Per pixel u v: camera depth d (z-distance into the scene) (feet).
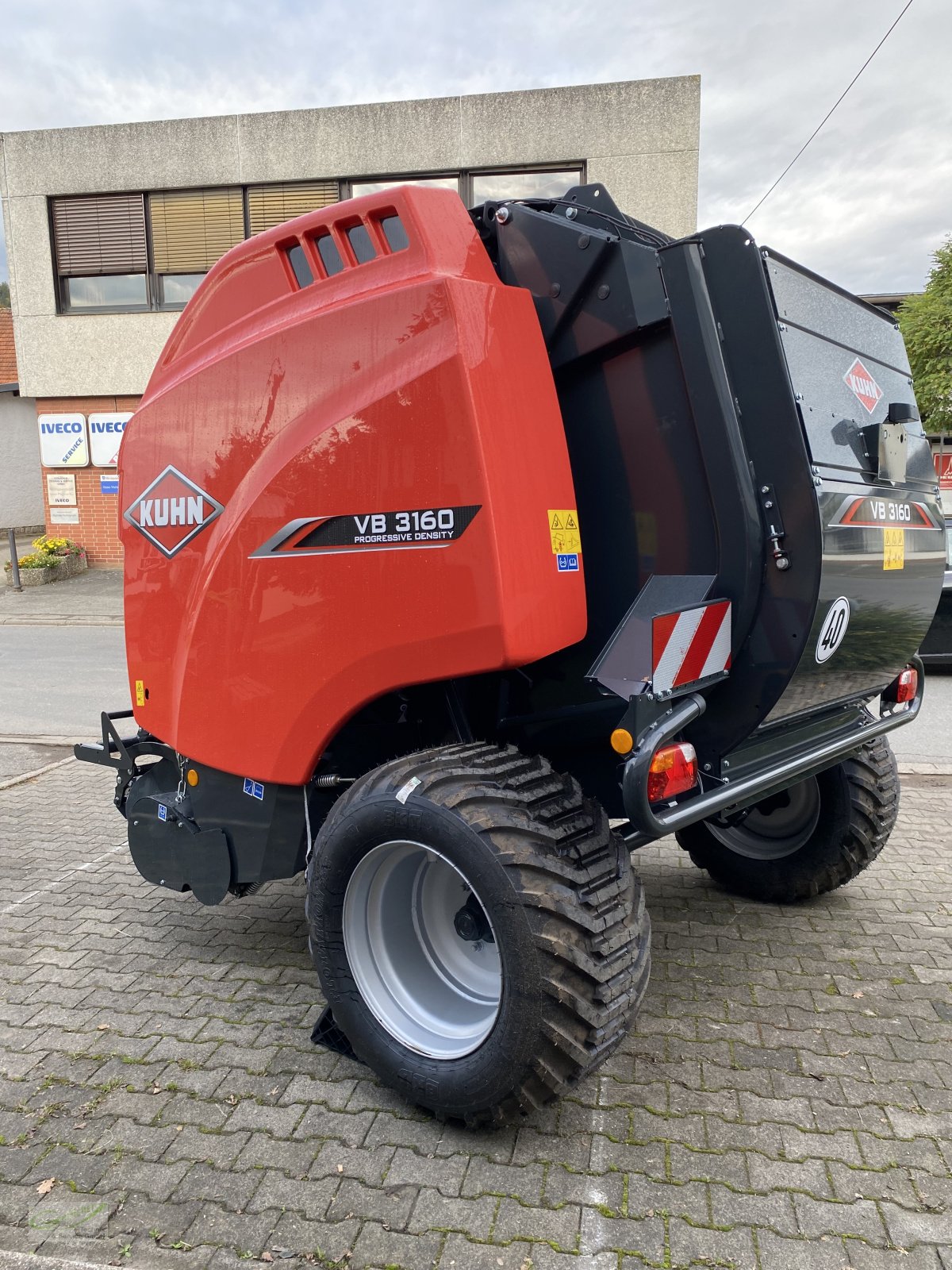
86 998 10.70
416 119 50.03
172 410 10.23
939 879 14.05
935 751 22.07
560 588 8.29
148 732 11.38
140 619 11.09
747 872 13.17
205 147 52.01
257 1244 6.89
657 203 48.85
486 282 8.63
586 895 7.52
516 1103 7.66
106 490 57.06
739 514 8.13
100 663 34.86
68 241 54.44
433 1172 7.64
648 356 8.47
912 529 10.23
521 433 8.07
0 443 73.56
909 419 10.27
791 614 8.18
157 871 11.51
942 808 17.65
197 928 12.66
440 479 7.85
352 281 8.75
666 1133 8.11
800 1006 10.26
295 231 9.26
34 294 54.60
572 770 9.80
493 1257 6.72
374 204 8.54
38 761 22.22
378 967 8.79
